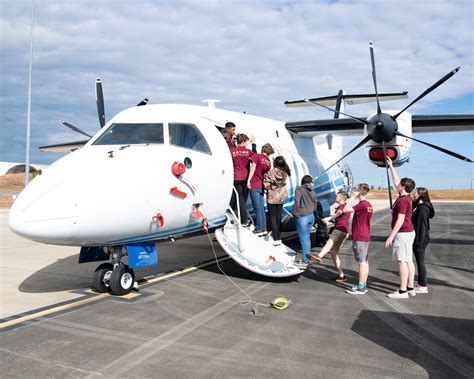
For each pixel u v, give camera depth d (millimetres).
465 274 7703
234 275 7621
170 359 3891
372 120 9219
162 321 4965
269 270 6879
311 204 7375
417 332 4582
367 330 4645
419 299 5965
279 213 7738
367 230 6219
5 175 44625
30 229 4934
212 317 5121
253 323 4891
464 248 10992
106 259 6484
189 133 6758
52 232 5008
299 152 10953
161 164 6008
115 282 6043
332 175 12953
